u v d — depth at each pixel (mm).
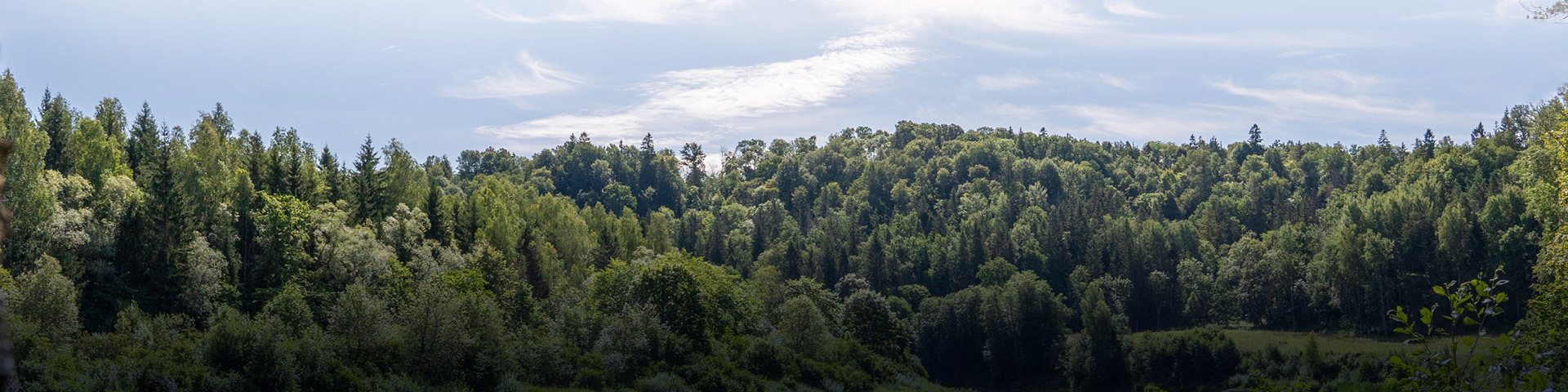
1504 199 104562
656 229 116812
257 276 58375
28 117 60219
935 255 140500
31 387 27750
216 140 83125
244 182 63750
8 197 45844
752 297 78125
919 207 191750
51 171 54844
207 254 52625
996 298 104188
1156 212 181125
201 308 51094
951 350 106438
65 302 38594
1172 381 85375
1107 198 198250
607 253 91250
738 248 152375
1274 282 123562
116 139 78438
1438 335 10477
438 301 41844
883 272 134250
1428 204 117938
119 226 52625
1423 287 109438
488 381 41969
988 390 98938
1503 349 10469
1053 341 99812
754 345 57844
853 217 189250
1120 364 90062
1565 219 29547
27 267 46094
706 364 51031
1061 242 147250
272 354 33750
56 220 48250
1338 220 137750
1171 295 130875
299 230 60625
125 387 29734
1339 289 113938
